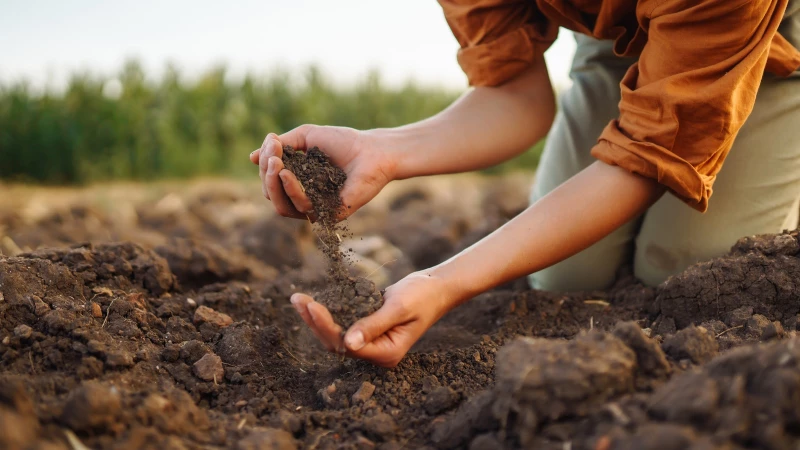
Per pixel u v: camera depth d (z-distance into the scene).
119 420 0.71
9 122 2.98
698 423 0.65
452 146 1.02
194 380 0.85
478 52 1.05
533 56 1.06
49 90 3.18
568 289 1.17
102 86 3.22
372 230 1.87
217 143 3.49
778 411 0.63
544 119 1.09
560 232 0.85
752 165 1.04
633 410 0.68
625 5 0.92
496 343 0.97
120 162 3.08
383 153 0.96
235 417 0.79
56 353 0.82
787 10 1.01
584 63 1.19
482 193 2.70
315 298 0.85
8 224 1.63
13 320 0.85
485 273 0.84
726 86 0.82
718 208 1.05
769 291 0.91
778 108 1.03
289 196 0.87
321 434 0.77
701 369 0.70
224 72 3.69
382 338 0.80
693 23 0.82
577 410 0.69
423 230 1.60
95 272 0.99
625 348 0.72
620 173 0.86
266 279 1.26
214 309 1.03
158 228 1.78
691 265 1.04
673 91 0.83
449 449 0.74
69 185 2.96
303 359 0.96
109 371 0.82
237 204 2.25
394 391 0.84
